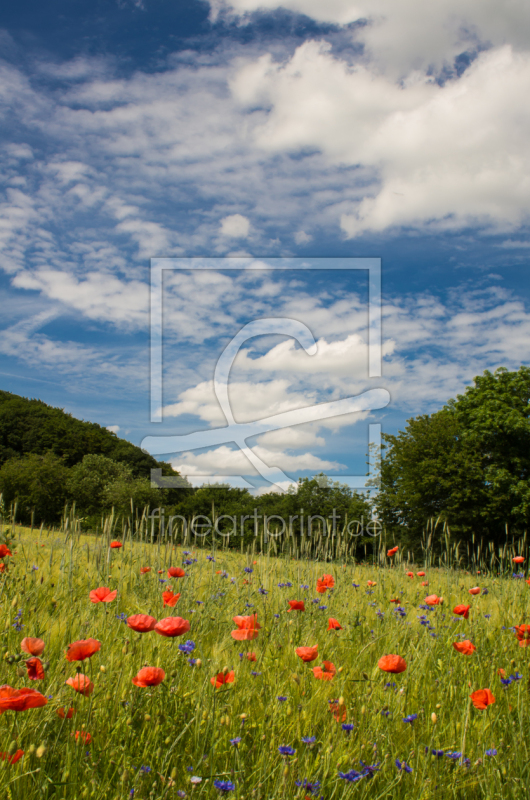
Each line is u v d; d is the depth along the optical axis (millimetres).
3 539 4707
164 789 1480
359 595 5324
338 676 2551
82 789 1514
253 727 1975
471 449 30250
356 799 1641
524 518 28062
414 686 2586
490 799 1649
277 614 3678
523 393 31812
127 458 68938
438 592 5730
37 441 68750
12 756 1488
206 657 2760
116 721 1924
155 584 4613
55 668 2309
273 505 32375
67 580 4266
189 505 31766
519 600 5078
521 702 2344
